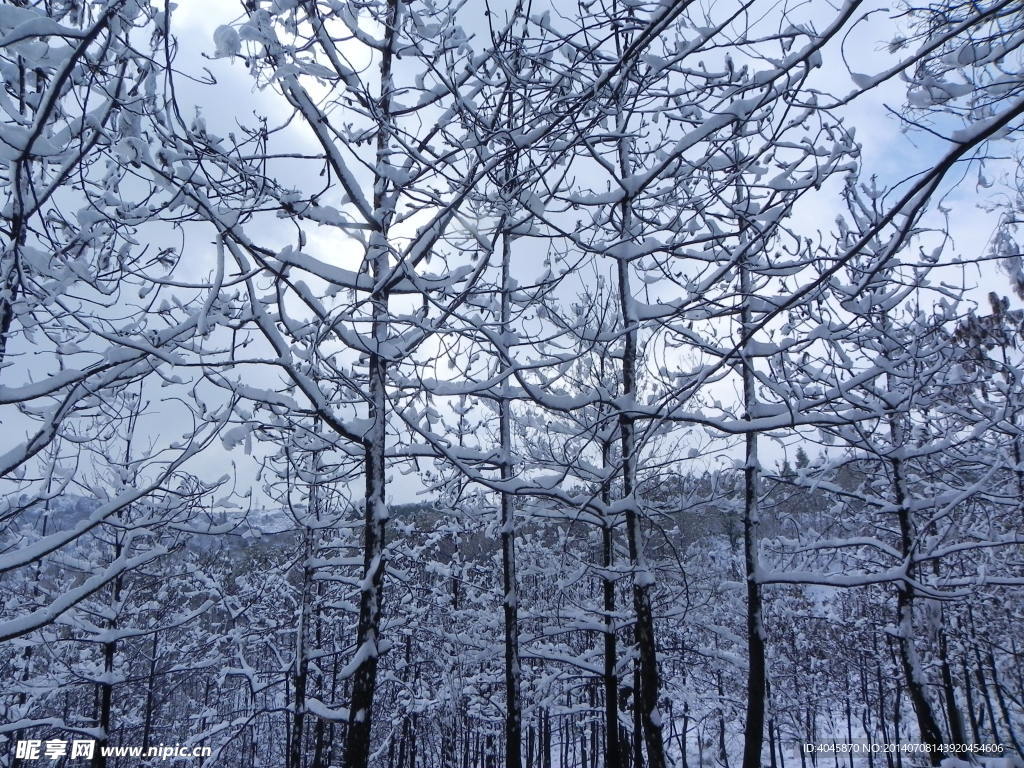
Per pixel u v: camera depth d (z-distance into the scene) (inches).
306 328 223.3
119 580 473.1
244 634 477.7
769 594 788.6
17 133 145.8
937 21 135.2
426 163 181.9
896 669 687.7
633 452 168.9
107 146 166.9
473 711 632.4
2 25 132.0
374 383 225.9
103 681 445.4
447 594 508.1
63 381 175.5
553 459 411.8
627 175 278.2
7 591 406.3
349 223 189.0
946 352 323.6
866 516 439.5
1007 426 315.9
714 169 215.8
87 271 171.9
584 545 516.7
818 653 943.7
